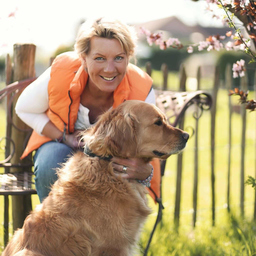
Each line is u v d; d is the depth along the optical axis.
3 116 11.83
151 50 24.19
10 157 3.64
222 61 18.56
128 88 3.01
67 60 3.08
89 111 3.17
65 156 3.02
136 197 2.69
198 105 3.74
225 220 4.46
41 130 3.17
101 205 2.55
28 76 3.76
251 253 3.22
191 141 8.67
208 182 6.16
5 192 2.97
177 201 4.39
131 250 2.72
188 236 3.98
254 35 2.71
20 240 2.60
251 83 11.12
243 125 4.75
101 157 2.66
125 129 2.60
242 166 4.79
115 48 2.76
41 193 3.03
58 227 2.52
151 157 2.81
